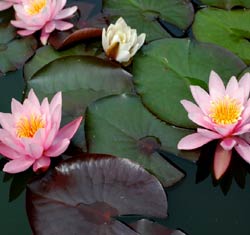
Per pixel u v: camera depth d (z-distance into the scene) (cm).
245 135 169
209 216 164
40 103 176
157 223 162
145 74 178
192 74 178
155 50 181
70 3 192
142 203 164
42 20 183
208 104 170
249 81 170
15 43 186
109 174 166
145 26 187
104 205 164
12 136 168
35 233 162
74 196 165
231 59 179
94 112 173
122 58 180
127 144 170
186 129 171
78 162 167
